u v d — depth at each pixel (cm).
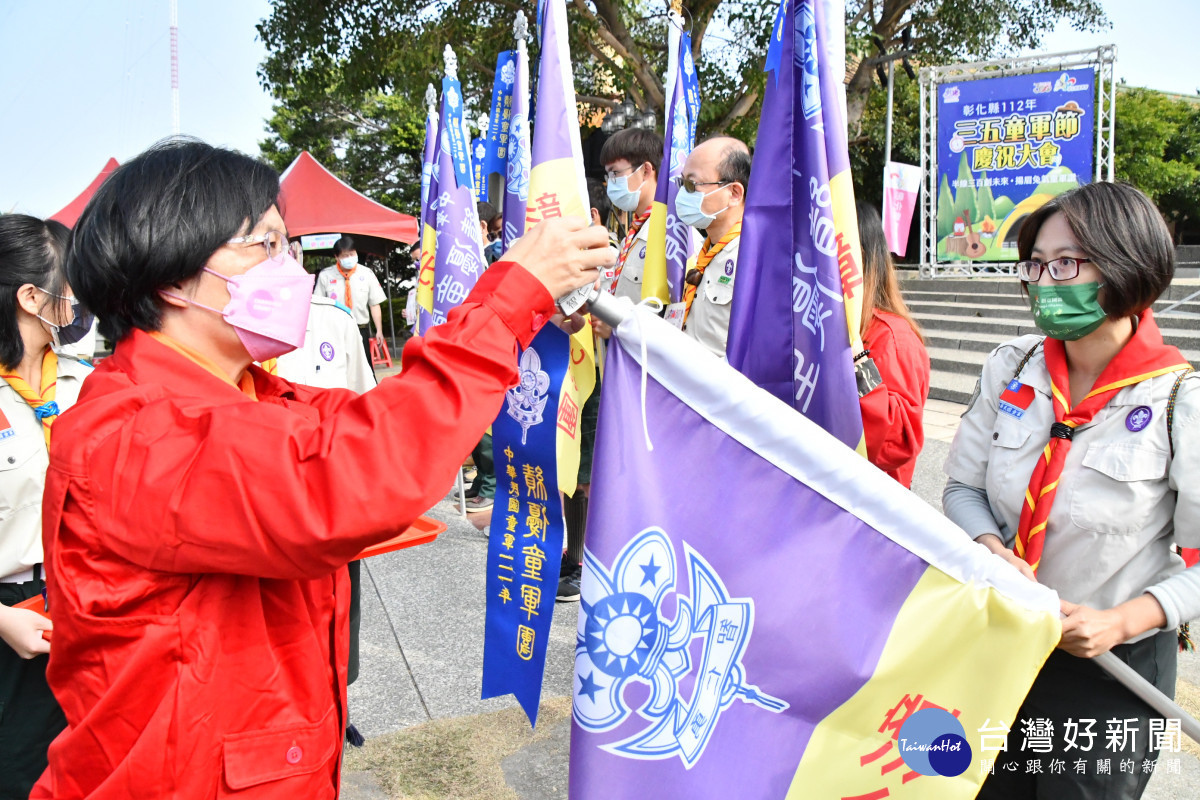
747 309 167
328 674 123
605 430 126
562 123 179
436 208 485
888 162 1289
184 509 101
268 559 102
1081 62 1216
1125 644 160
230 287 115
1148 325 163
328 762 121
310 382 323
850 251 156
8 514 196
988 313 1087
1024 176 1252
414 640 352
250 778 111
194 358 119
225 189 115
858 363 185
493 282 112
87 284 114
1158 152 2167
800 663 131
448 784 260
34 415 202
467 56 1266
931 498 533
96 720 106
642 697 125
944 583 135
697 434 129
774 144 162
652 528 126
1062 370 169
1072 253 157
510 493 188
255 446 102
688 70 343
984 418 187
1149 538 158
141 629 105
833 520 132
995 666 136
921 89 1340
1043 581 167
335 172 2238
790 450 128
